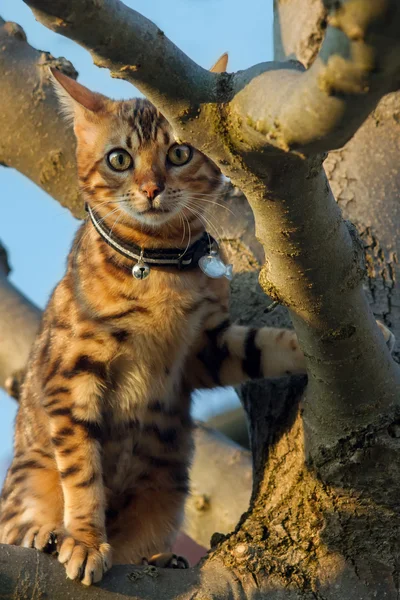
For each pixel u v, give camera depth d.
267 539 4.70
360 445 4.62
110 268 5.88
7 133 6.86
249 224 6.47
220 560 4.56
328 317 4.29
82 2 3.11
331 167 6.20
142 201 5.96
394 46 2.79
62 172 6.80
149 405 6.20
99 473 5.75
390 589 4.52
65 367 5.91
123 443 6.17
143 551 6.27
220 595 4.34
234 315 6.26
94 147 6.28
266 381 5.68
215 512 6.90
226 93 3.50
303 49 5.91
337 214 3.96
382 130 6.27
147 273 5.70
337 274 4.12
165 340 6.09
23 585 4.23
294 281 4.15
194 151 6.24
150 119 6.23
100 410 5.95
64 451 5.77
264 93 3.33
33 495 6.07
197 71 3.51
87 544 5.08
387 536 4.60
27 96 6.83
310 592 4.46
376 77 2.90
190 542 8.33
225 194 6.56
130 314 5.91
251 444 5.63
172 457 6.36
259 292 6.26
